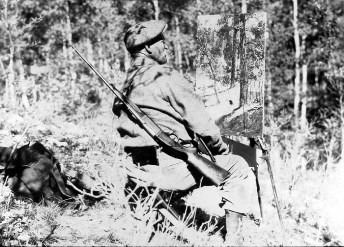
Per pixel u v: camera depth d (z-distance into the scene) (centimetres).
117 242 290
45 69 1080
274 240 363
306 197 490
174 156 293
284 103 1173
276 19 1079
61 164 361
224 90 377
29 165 322
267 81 1076
